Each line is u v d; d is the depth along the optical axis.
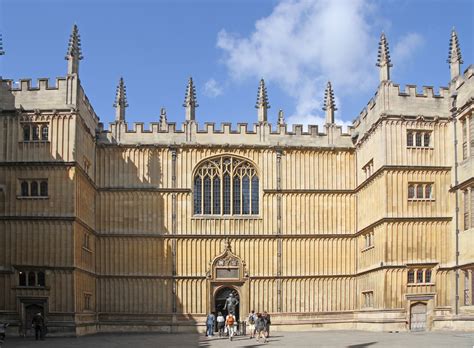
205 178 63.69
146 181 62.66
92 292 59.44
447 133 57.03
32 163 53.22
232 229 62.88
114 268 61.50
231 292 62.88
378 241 56.59
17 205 53.03
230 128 64.31
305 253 63.22
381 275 55.38
